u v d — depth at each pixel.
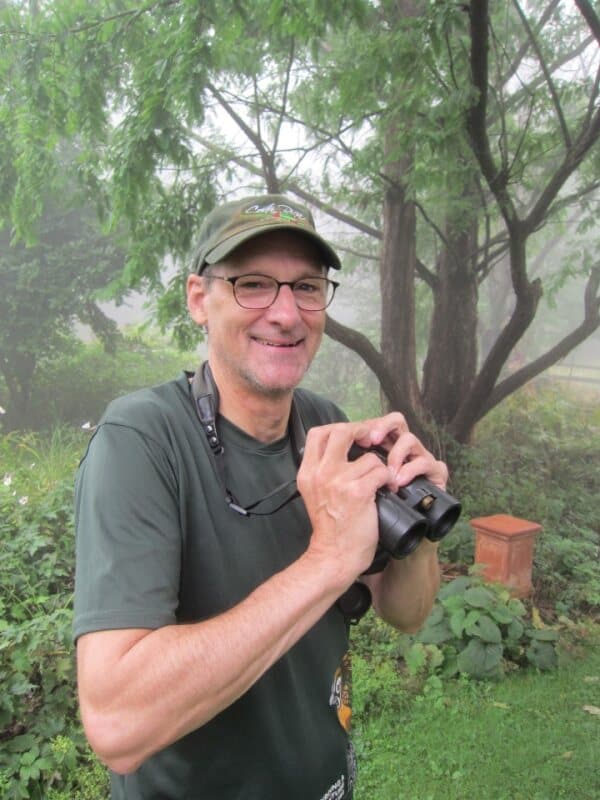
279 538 1.17
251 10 3.55
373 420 1.20
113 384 12.65
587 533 5.81
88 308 11.70
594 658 3.89
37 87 3.91
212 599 1.08
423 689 3.38
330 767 1.24
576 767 2.82
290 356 1.19
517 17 6.31
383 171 5.84
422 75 3.92
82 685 0.86
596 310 6.57
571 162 4.66
